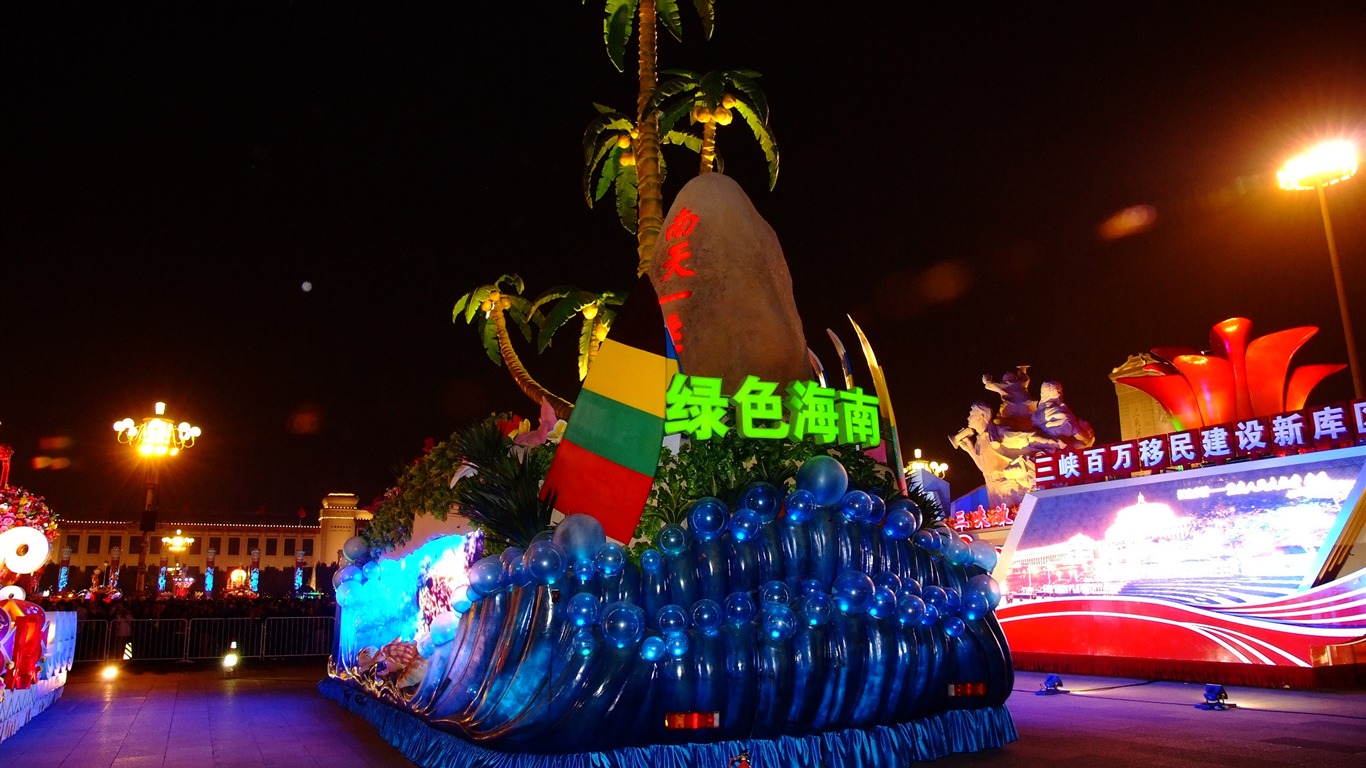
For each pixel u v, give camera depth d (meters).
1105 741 9.77
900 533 9.07
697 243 10.84
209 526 74.00
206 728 11.80
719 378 9.05
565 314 17.67
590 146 15.61
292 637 23.94
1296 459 14.70
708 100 13.59
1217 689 12.26
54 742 10.72
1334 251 19.48
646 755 7.52
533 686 7.45
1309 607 14.09
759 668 7.88
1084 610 17.19
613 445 8.66
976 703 9.38
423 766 9.00
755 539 8.38
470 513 8.80
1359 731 10.16
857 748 8.23
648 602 7.82
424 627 11.51
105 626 22.30
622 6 15.16
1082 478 17.89
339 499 70.31
